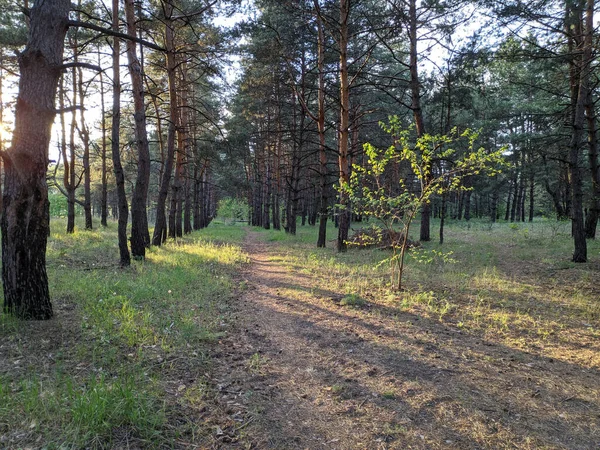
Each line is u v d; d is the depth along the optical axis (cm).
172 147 1425
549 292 755
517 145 2188
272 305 677
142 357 409
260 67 1812
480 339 503
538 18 941
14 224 476
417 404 342
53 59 481
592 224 1526
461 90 1505
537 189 3709
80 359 394
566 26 976
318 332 535
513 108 2391
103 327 482
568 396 355
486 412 328
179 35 1498
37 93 470
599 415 324
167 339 470
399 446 283
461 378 392
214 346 470
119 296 617
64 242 1378
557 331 531
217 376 391
